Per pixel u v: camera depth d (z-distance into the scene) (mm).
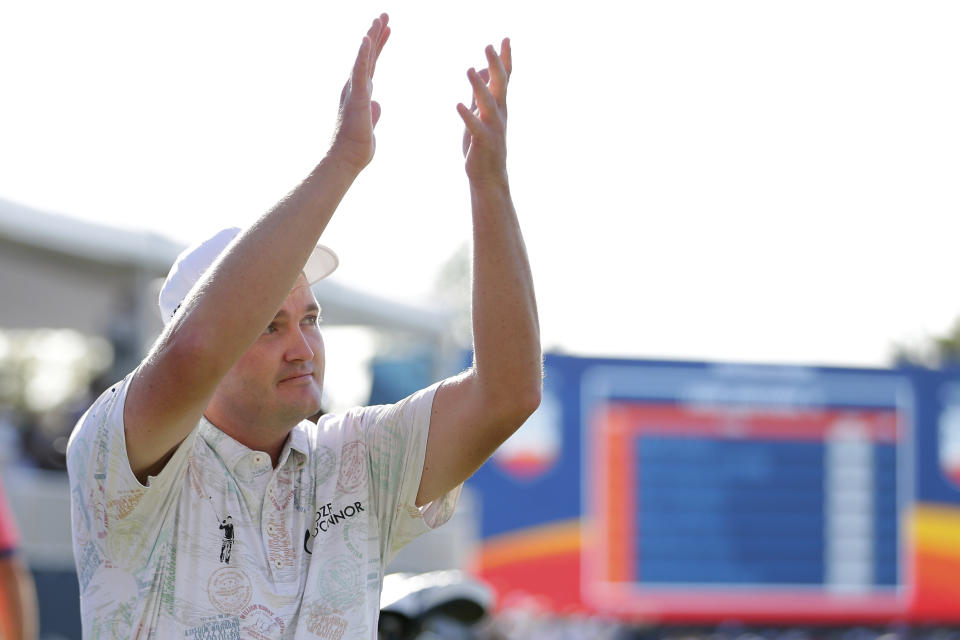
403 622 11023
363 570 7539
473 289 7699
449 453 7797
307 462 7594
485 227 7598
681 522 39344
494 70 7699
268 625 7117
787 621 39906
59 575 23984
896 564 40781
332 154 6750
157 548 6984
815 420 40625
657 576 38969
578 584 38375
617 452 39094
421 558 28188
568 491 38656
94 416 6844
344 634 7301
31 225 27250
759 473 40094
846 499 40625
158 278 29750
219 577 7082
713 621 39250
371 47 6938
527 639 35406
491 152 7504
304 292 7484
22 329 36531
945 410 41438
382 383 36656
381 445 7832
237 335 6375
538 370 7742
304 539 7426
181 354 6309
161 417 6500
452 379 8016
